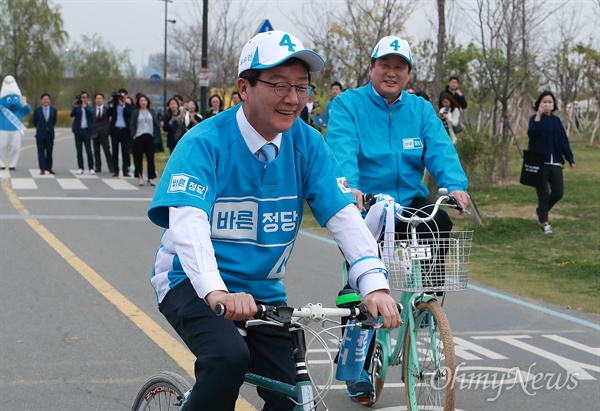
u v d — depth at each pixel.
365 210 4.77
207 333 3.10
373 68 5.16
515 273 9.55
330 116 5.19
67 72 73.62
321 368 5.90
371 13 19.42
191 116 19.39
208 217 3.20
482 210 14.45
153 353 6.07
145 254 9.88
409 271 4.33
